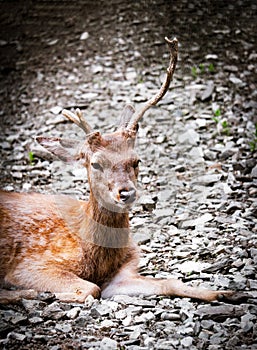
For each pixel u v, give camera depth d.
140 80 16.61
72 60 17.95
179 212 11.43
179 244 10.41
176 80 16.47
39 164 13.61
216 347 7.61
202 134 14.26
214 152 13.52
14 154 14.14
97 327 8.17
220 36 18.12
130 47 18.12
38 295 8.88
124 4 20.05
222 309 8.32
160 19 19.11
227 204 11.56
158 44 18.09
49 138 9.62
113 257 9.42
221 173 12.74
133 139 9.21
